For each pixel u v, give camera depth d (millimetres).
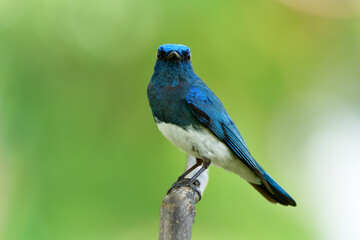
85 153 11625
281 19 13578
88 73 12180
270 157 13266
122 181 11852
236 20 12953
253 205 11867
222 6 12727
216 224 11742
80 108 11938
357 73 14500
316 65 14195
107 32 12188
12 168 10852
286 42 13617
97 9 11992
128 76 12609
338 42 14227
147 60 12633
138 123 12586
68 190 11133
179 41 12633
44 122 11258
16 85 11062
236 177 11930
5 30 11156
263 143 13273
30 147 10969
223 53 12961
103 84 12336
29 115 11055
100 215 11328
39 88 11367
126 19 12227
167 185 11953
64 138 11484
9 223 10742
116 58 12453
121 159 12062
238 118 13055
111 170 11828
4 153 10805
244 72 13133
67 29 11789
